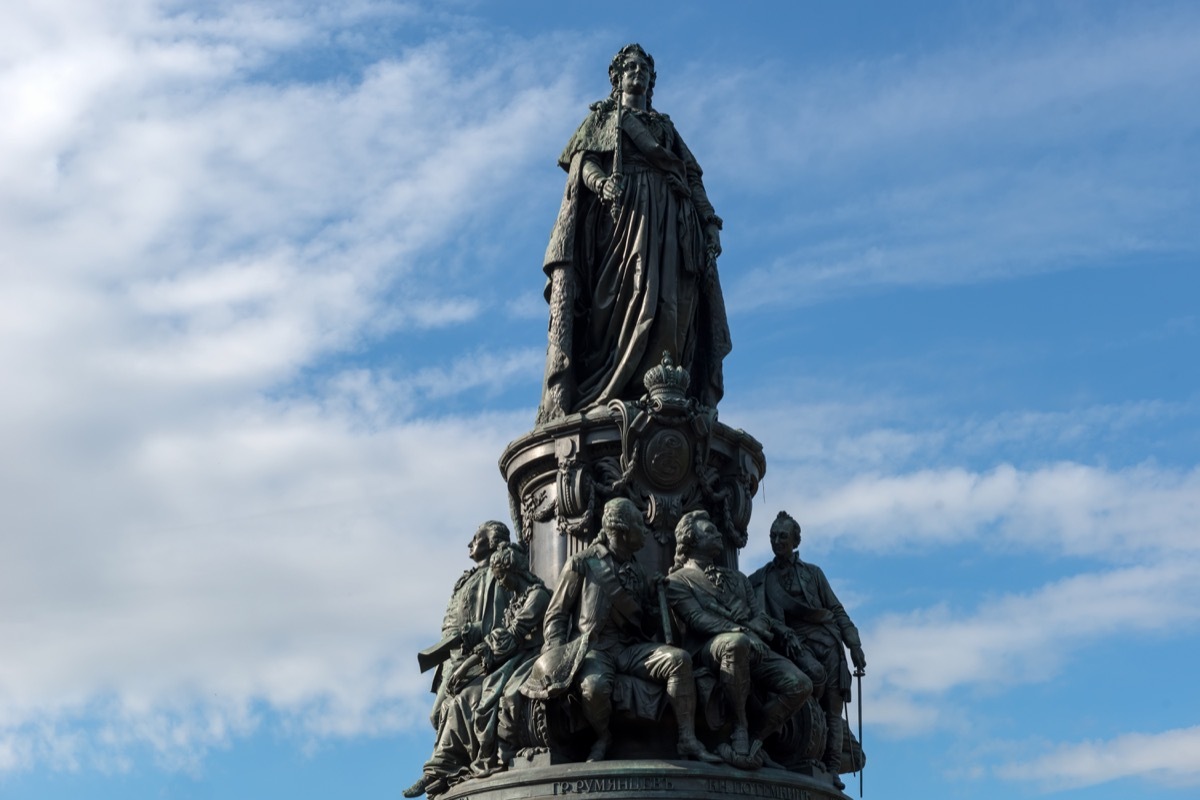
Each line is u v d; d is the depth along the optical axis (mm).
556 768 18547
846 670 20828
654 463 21047
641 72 23938
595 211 23000
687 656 18797
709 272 23234
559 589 19312
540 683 18781
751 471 21969
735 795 18484
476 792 18969
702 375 23188
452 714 19797
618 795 18312
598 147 23109
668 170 23125
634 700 18781
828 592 21016
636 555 20734
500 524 21609
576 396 22422
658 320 22375
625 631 19359
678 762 18484
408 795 20094
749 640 18969
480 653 19875
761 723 19234
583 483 21172
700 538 19906
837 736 20484
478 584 20984
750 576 21312
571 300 22672
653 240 22625
